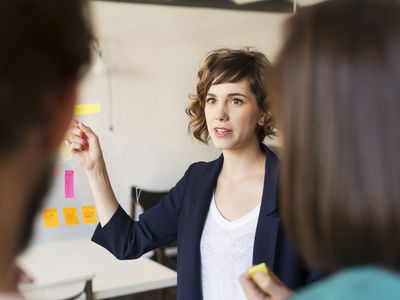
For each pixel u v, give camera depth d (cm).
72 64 40
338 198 49
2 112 36
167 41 361
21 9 36
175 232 149
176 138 366
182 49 367
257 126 139
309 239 54
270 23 380
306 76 52
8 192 39
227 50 143
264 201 128
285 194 56
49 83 39
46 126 40
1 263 40
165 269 233
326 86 50
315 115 51
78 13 40
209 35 374
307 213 53
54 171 44
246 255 128
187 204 141
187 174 148
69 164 185
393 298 45
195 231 135
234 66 134
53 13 38
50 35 38
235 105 135
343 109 49
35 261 232
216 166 142
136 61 351
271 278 89
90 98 330
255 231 128
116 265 236
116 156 304
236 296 127
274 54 58
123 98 345
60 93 40
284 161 55
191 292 133
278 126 56
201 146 374
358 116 48
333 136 49
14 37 36
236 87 134
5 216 40
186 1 364
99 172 140
